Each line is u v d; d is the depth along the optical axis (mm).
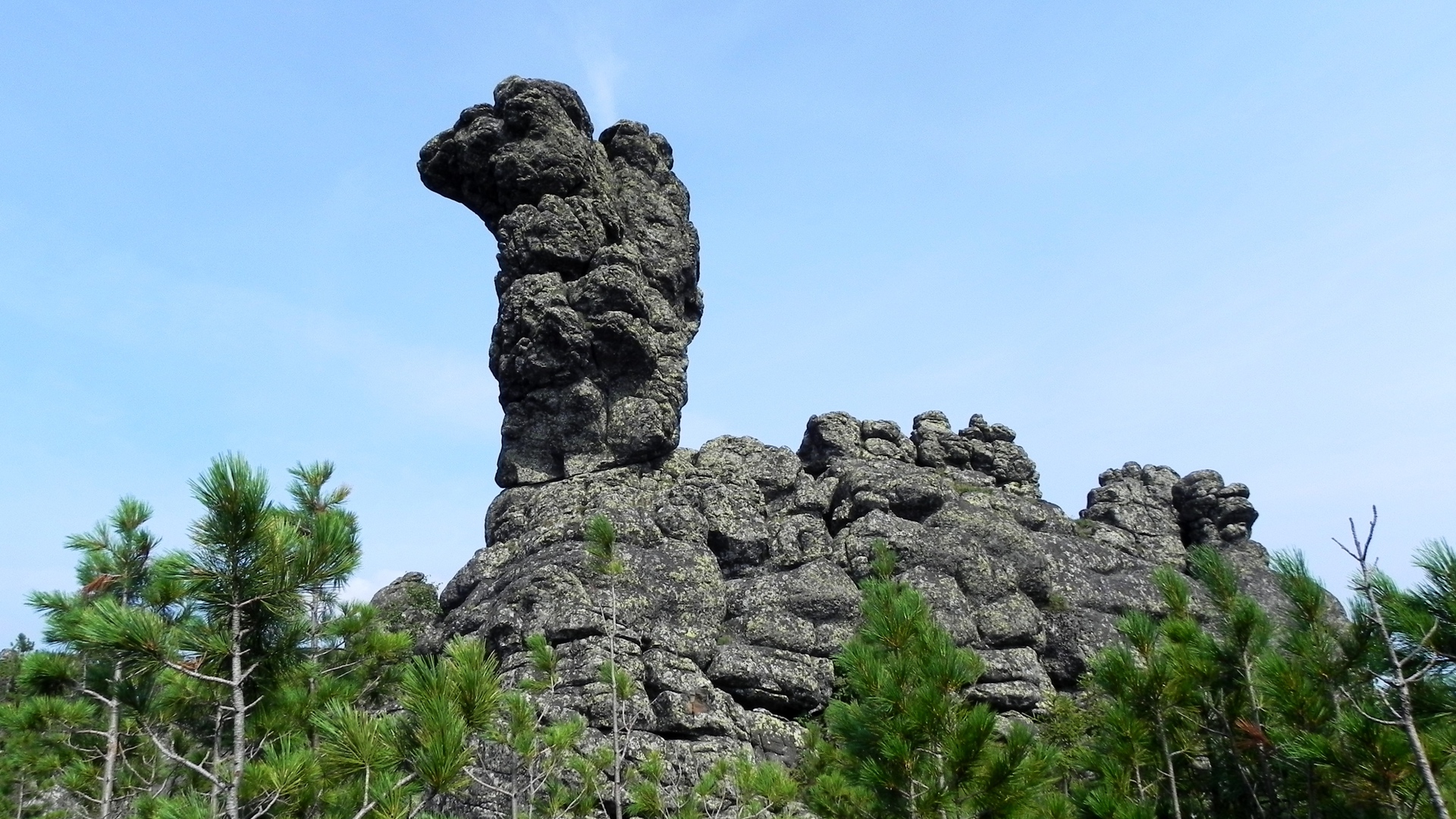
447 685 11828
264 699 14453
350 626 19828
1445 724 11844
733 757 30062
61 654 15258
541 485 48719
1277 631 14328
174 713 15297
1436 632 11492
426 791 11961
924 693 13617
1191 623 15477
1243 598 14859
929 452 56406
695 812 22688
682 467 50188
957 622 42875
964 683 14516
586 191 53438
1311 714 12719
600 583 40844
